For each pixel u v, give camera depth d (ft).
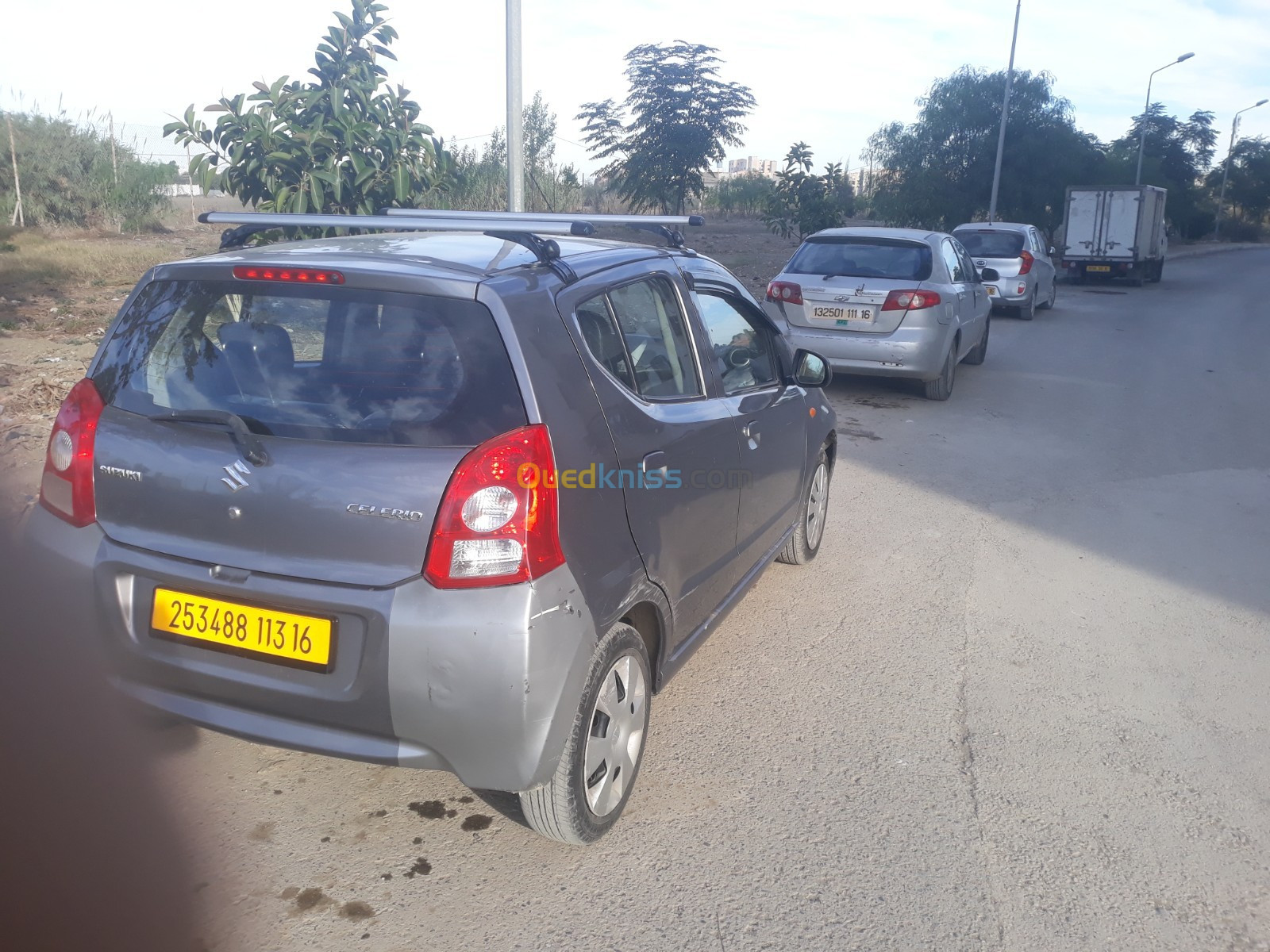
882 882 9.84
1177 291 89.81
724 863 10.01
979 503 23.11
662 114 71.77
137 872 9.35
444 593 8.40
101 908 8.79
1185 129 233.14
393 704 8.52
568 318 9.78
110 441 9.53
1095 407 34.60
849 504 22.65
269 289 9.37
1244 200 282.36
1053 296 68.18
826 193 82.53
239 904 9.07
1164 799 11.53
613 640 9.76
